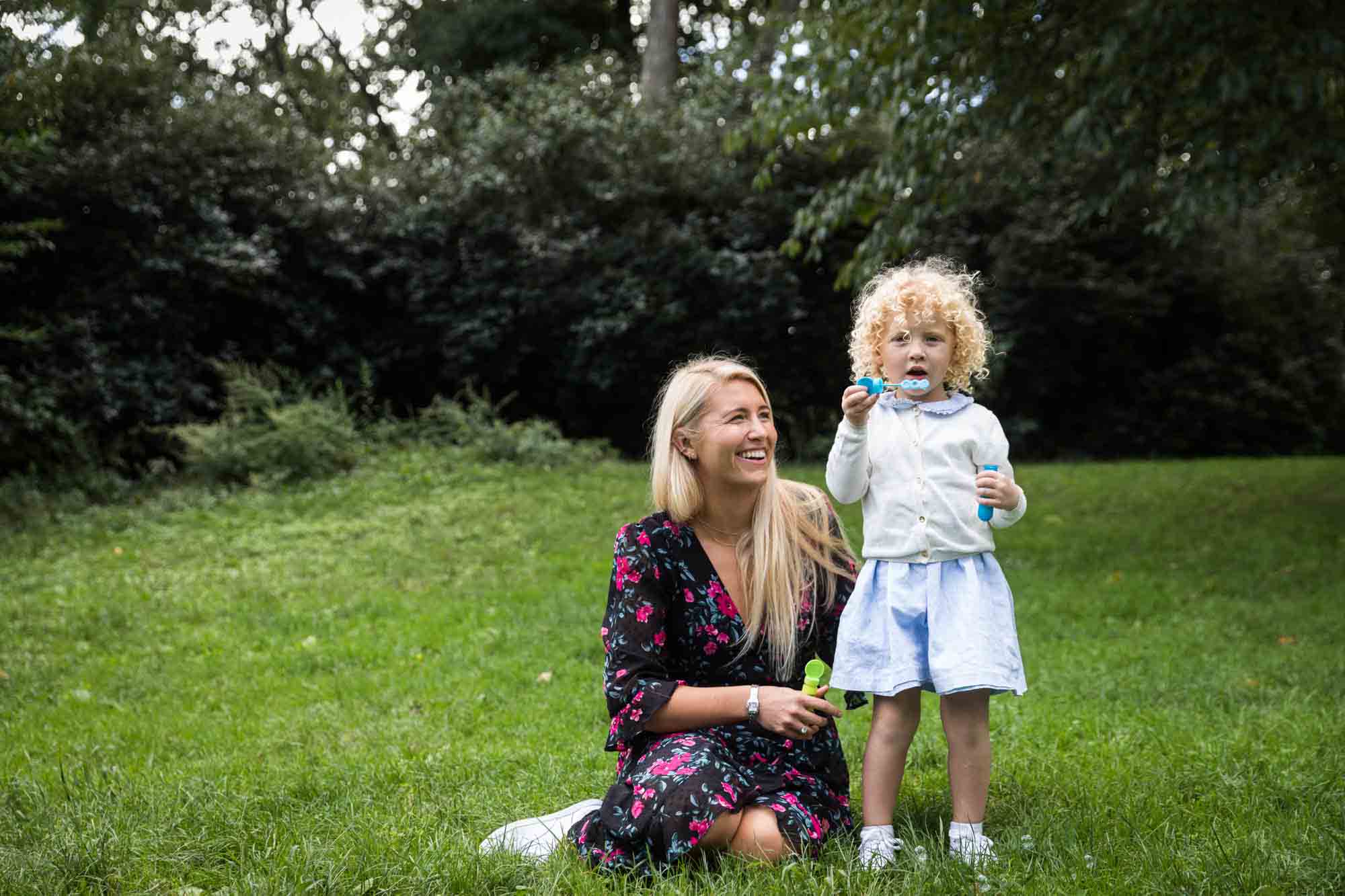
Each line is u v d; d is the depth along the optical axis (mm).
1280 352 19797
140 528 10312
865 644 2855
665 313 15617
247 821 3141
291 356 15352
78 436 12562
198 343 14656
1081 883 2529
